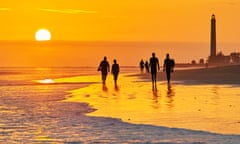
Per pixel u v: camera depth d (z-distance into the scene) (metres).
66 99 67.19
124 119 44.03
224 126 38.84
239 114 46.06
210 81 105.06
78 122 42.75
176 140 33.12
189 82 103.81
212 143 31.81
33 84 112.25
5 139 34.66
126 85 100.44
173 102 58.81
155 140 33.28
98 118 45.06
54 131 38.03
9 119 45.56
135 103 58.66
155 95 70.38
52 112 50.94
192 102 58.31
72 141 33.66
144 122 41.81
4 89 92.88
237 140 32.72
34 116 47.66
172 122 41.44
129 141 33.19
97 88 92.12
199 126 39.00
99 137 34.97
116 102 60.56
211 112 47.81
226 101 58.75
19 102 63.44
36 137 35.41
